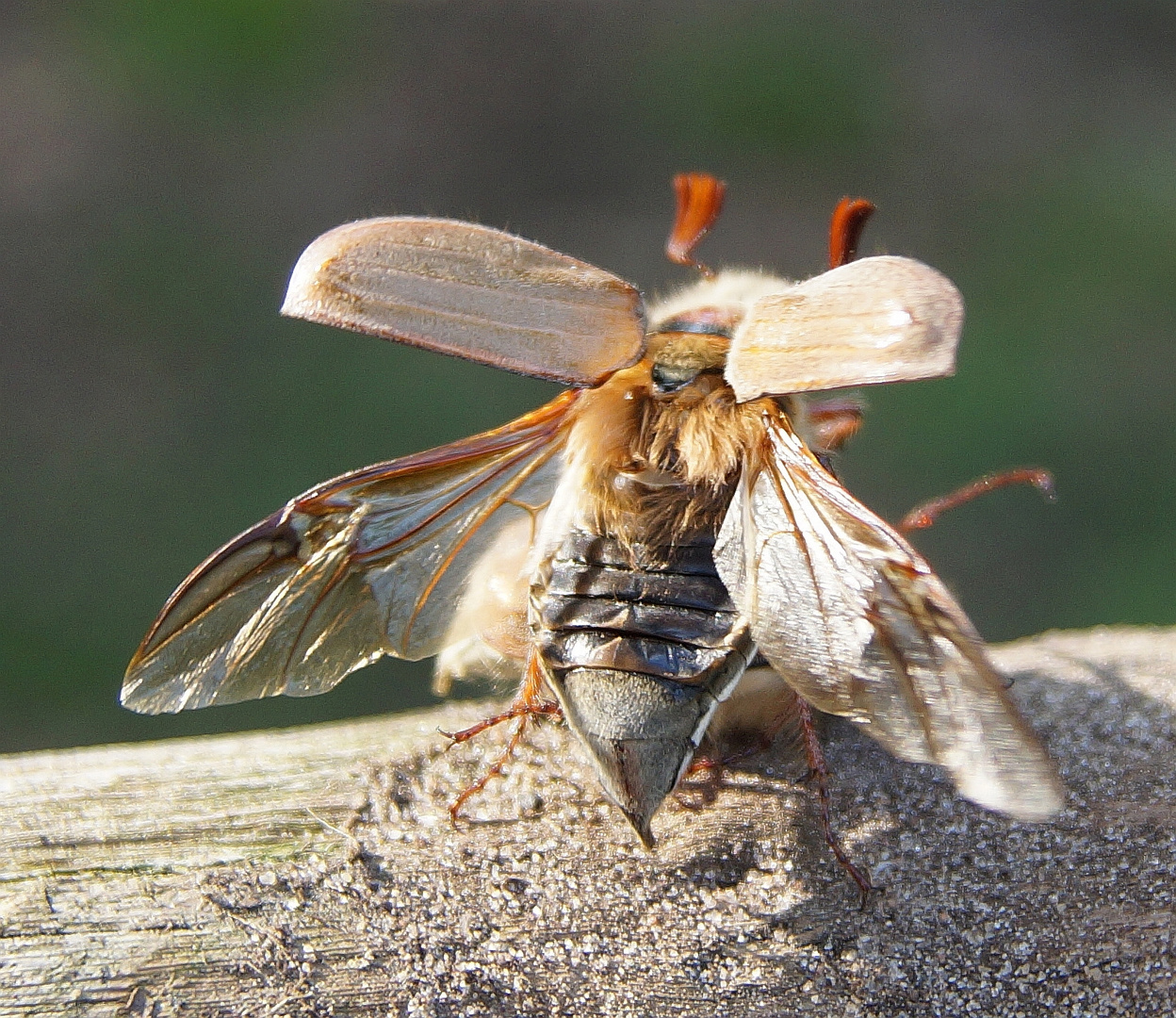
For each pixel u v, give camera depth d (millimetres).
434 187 531
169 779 188
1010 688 194
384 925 181
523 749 189
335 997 180
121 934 180
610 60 611
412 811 186
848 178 541
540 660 186
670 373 192
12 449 400
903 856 184
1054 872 183
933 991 181
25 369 429
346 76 588
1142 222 500
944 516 383
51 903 181
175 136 542
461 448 190
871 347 178
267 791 187
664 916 182
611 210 523
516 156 555
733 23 637
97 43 589
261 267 478
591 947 181
